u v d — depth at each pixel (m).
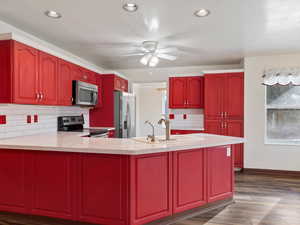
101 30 2.99
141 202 2.12
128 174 2.05
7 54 2.45
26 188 2.34
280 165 4.28
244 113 4.44
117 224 2.09
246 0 2.18
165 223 2.30
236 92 4.48
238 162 4.47
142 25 2.82
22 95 2.58
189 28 2.92
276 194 3.19
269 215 2.53
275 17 2.59
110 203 2.11
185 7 2.33
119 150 1.99
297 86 4.37
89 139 2.71
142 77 5.55
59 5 2.29
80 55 4.26
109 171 2.11
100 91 4.60
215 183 2.68
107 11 2.43
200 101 4.83
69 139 2.71
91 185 2.16
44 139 2.71
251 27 2.89
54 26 2.86
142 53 4.10
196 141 2.54
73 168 2.21
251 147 4.41
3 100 2.48
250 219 2.43
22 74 2.58
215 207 2.71
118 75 4.86
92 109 4.75
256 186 3.54
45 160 2.28
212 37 3.27
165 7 2.33
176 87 4.98
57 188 2.25
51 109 3.63
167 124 2.72
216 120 4.59
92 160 2.15
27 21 2.70
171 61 4.79
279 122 4.44
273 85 4.39
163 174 2.27
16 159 2.36
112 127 4.61
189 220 2.41
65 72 3.41
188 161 2.45
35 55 2.79
